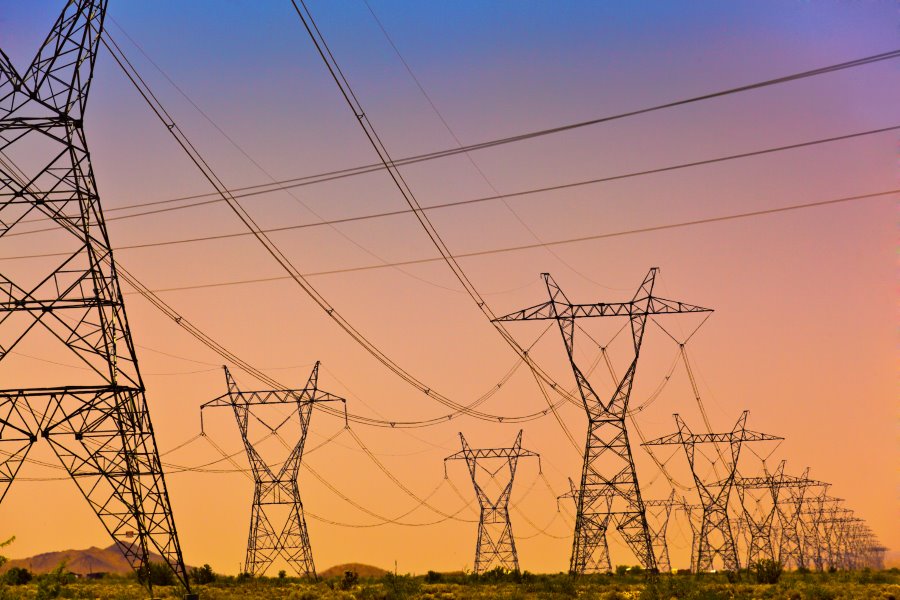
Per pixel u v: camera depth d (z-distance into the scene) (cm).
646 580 9294
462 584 10700
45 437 5106
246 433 10594
